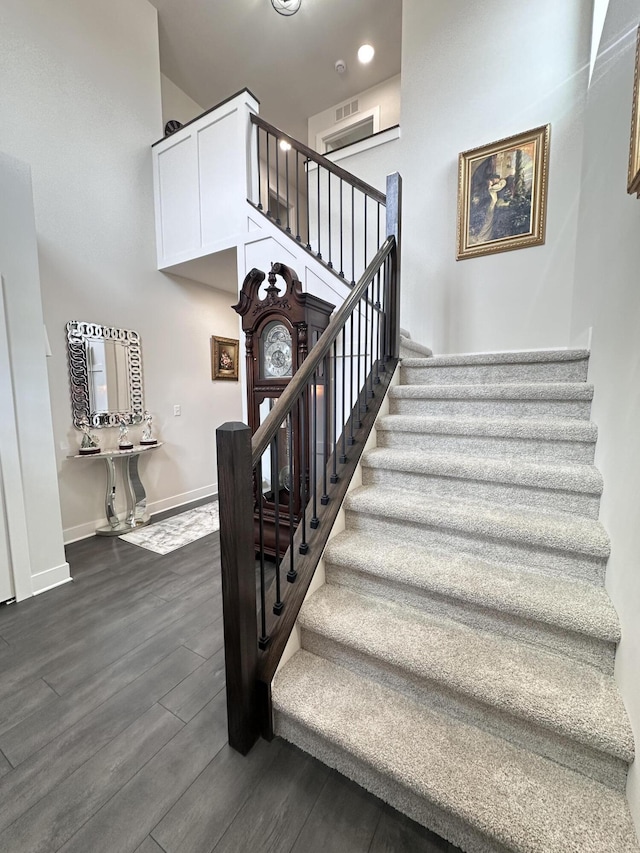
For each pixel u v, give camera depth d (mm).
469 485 1742
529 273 3125
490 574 1409
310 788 1166
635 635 980
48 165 3020
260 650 1352
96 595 2316
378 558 1537
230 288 4695
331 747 1210
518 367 2234
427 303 3580
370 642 1291
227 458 1154
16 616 2092
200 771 1218
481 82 3205
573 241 2949
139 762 1247
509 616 1294
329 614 1452
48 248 3049
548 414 1938
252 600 1258
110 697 1521
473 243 3297
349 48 4352
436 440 2012
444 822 1021
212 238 3459
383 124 4941
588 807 937
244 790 1159
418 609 1476
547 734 1056
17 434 2262
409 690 1272
